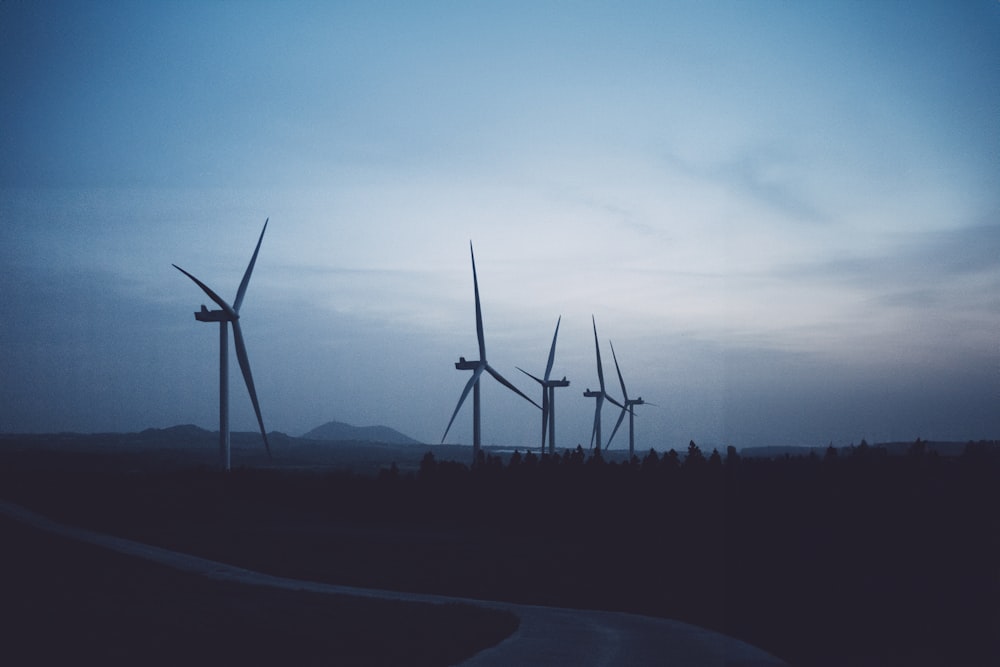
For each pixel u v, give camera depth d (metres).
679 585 44.97
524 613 35.84
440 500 98.19
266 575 52.00
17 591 38.22
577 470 96.19
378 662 21.95
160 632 27.08
